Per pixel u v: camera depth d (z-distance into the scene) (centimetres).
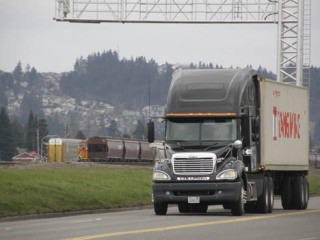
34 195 6059
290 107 6394
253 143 5541
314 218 4991
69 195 6381
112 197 6756
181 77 5481
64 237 3744
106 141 16362
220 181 5238
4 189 6109
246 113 5400
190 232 3978
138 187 7900
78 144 17738
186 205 5919
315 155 18375
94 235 3816
